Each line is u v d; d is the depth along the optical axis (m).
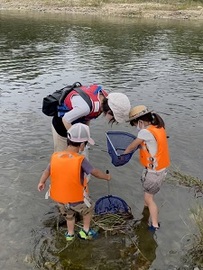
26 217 2.37
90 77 5.80
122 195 2.62
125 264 2.04
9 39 8.98
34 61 6.79
